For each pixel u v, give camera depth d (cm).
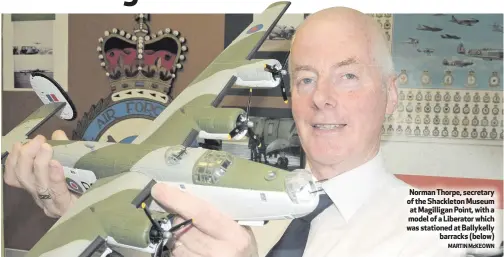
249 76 108
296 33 100
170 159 95
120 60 115
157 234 88
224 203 90
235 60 111
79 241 92
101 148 105
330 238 97
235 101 111
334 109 96
